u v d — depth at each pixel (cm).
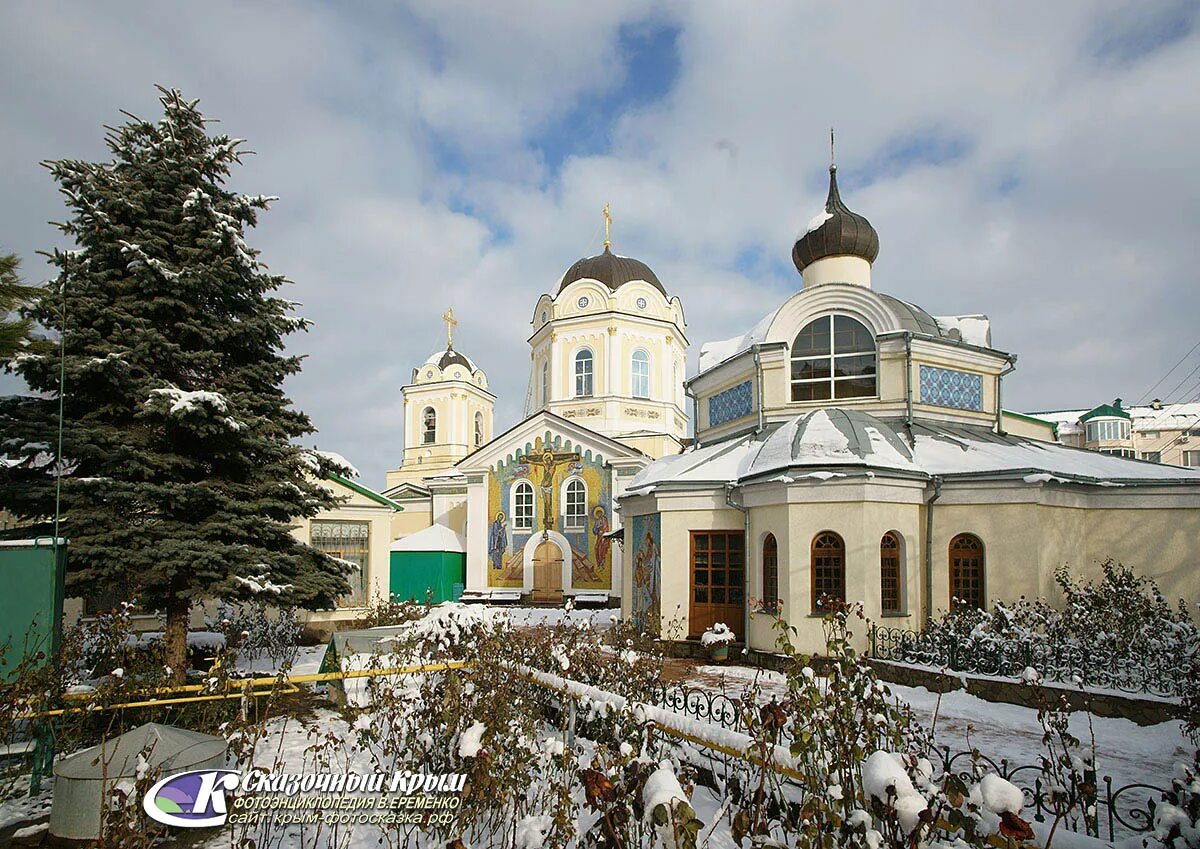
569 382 4297
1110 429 6125
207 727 1023
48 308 1238
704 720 1030
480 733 682
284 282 1499
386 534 2483
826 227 2505
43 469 1287
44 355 1216
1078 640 1295
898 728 629
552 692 1128
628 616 2225
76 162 1315
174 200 1381
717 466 2056
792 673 667
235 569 1284
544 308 4478
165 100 1408
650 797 450
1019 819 404
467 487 3956
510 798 729
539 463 3775
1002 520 1672
